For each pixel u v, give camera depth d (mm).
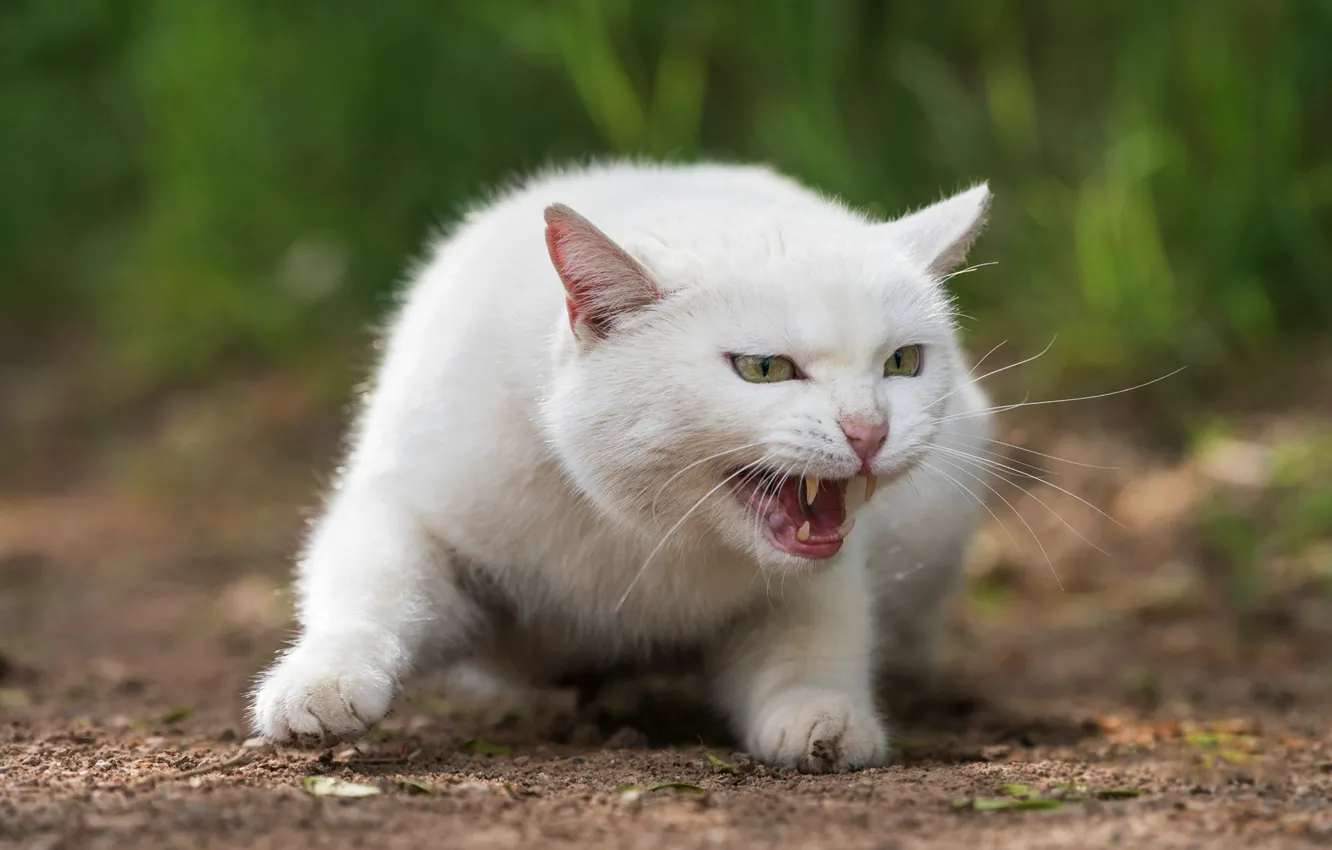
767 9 12969
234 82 15273
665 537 5410
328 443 13539
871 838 4137
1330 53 12281
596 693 6852
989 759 5781
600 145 13789
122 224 17953
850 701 5621
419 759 5297
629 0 13203
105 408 15297
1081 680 8055
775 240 5336
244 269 15375
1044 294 12180
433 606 5727
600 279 5160
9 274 18547
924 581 6961
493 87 14305
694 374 5082
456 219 14102
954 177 12789
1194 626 9273
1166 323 11703
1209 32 12133
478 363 5598
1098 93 13148
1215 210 12008
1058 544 10438
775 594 5832
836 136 12391
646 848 4000
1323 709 7152
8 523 12719
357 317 14719
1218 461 10828
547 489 5609
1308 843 4156
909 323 5215
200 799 4426
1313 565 9656
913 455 5172
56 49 18500
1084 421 11492
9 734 5828
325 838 4051
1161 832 4250
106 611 9922
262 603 10062
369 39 14734
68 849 3949
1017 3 13586
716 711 6180
